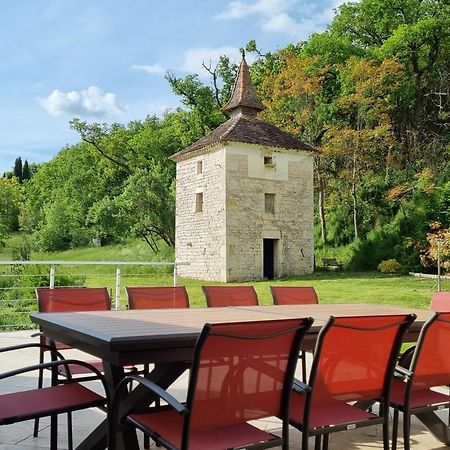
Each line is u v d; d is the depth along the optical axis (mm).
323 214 32125
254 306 4934
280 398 2691
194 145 29250
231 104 29219
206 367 2398
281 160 27734
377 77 30828
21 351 7090
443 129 33875
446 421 4453
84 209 51750
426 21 33219
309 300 5699
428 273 25891
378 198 30859
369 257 28828
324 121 32562
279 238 27422
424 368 3236
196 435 2539
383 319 2924
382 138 31281
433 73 34719
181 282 25531
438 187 27938
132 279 25000
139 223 36250
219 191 26578
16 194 63906
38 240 51062
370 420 2943
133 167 46469
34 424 3938
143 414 2855
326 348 2805
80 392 3158
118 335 2646
